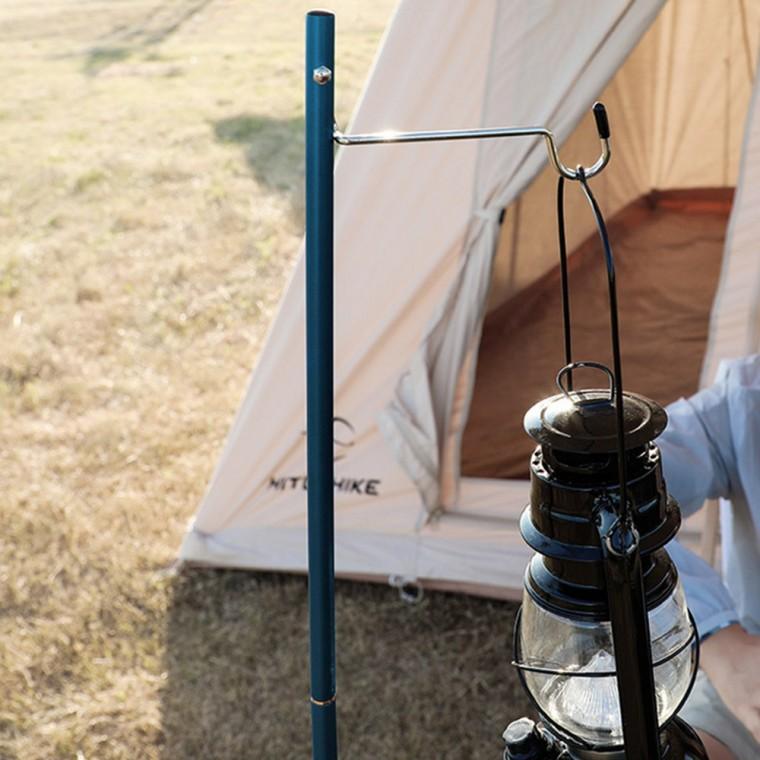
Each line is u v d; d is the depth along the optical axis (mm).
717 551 2432
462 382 2586
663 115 2799
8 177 6379
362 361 2541
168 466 3551
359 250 2406
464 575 2766
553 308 2609
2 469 3555
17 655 2719
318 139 730
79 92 8148
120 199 5973
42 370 4199
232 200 5844
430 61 2199
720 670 1155
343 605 2789
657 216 2762
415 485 2666
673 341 2721
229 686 2596
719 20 2742
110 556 3059
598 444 576
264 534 2889
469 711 2469
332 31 722
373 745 2391
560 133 2191
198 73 8508
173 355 4320
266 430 2756
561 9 2082
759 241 2564
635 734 586
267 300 4746
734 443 1344
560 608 614
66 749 2449
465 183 2303
